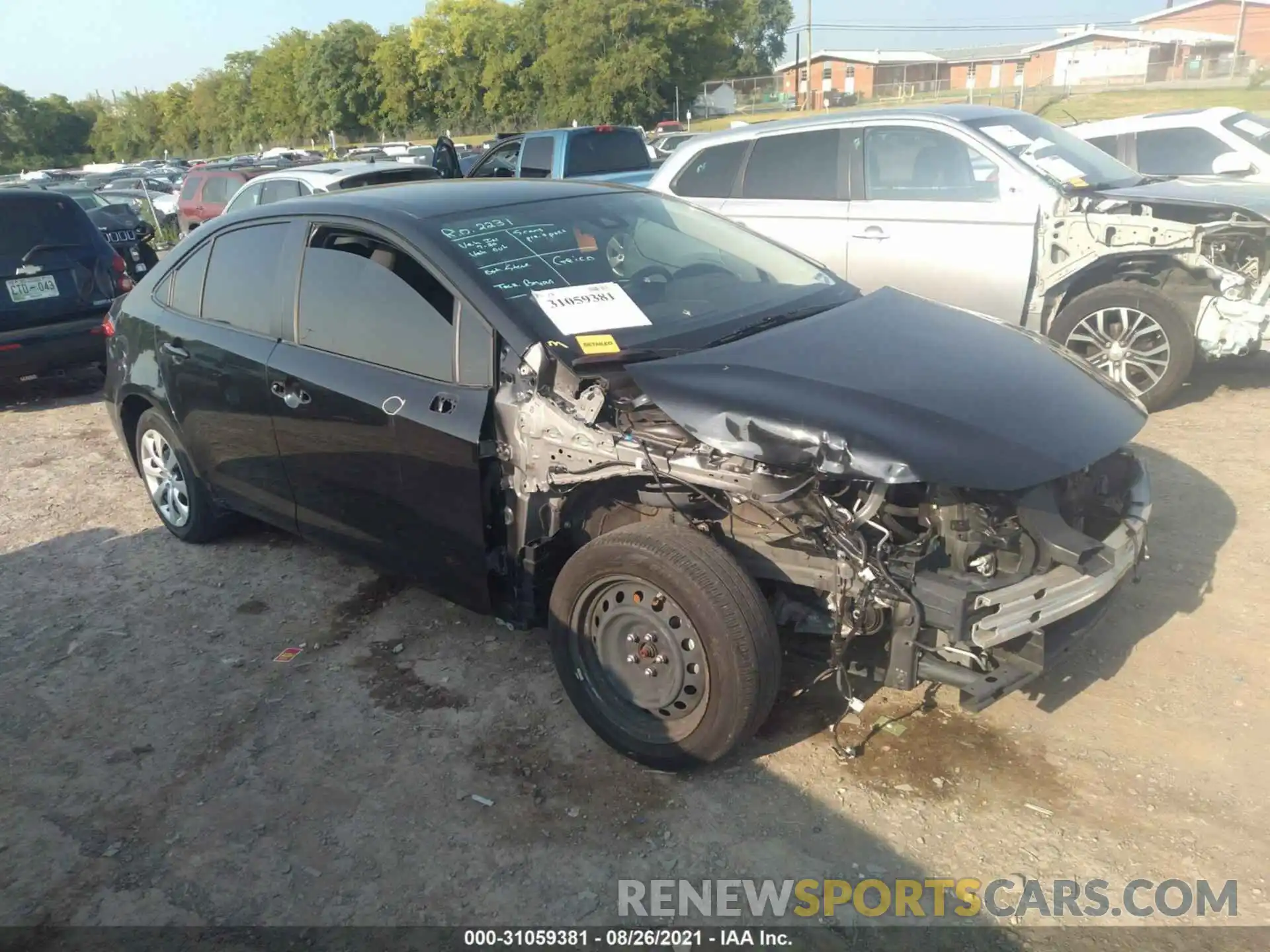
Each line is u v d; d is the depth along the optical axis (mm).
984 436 2916
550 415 3305
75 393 9109
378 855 3000
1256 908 2633
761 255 4445
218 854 3045
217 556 5148
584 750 3416
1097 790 3074
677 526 3150
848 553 2910
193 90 90062
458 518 3568
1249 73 46469
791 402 2986
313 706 3770
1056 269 6270
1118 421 3246
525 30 63094
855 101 56188
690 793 3168
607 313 3568
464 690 3809
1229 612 4008
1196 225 6055
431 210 3910
